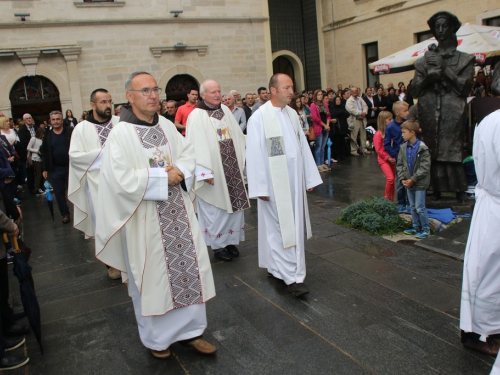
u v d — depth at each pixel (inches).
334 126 447.5
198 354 127.8
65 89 590.9
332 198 297.6
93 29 598.2
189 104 328.5
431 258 182.9
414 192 209.0
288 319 143.4
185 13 643.5
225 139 199.3
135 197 114.9
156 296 119.1
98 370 124.2
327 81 788.0
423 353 121.2
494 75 112.7
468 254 117.6
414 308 144.6
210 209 196.9
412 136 205.9
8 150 337.4
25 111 596.7
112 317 154.8
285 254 160.2
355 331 133.6
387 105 518.0
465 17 558.6
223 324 143.2
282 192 157.9
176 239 122.0
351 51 727.7
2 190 154.6
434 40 354.0
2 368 127.0
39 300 173.2
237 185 200.5
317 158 407.8
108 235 117.5
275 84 159.9
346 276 171.6
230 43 676.7
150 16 624.7
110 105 197.9
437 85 243.9
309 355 123.6
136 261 119.3
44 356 133.0
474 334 119.6
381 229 217.9
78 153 191.5
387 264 179.8
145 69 629.9
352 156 473.1
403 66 351.9
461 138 244.4
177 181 120.4
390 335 130.3
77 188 198.7
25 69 571.2
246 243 221.8
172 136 127.7
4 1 554.9
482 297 115.0
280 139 158.9
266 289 166.1
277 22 789.2
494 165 109.8
